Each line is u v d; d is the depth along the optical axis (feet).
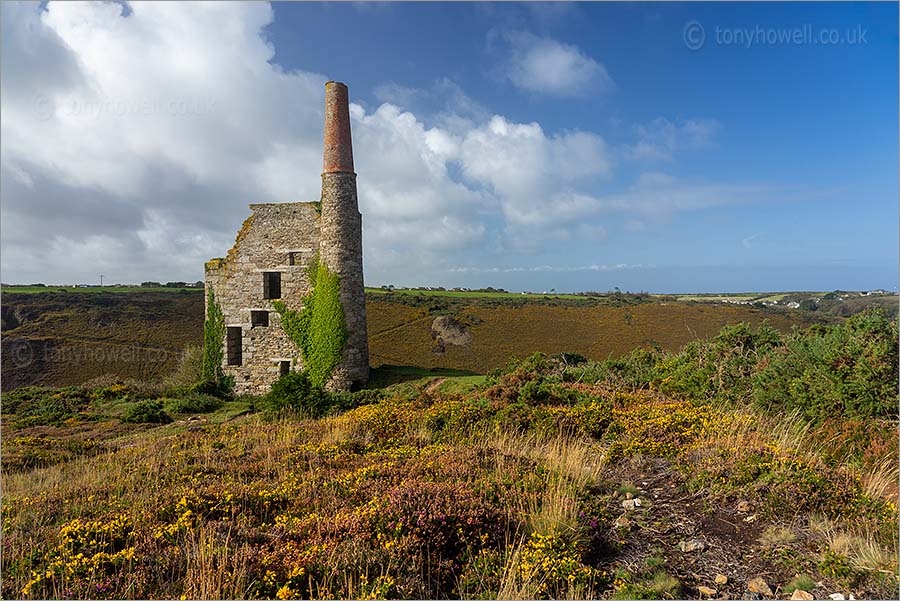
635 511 26.25
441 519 22.41
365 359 104.42
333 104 102.17
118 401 100.58
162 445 49.19
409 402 59.47
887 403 34.01
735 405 45.83
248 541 22.66
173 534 23.35
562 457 32.01
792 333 54.85
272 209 107.34
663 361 68.08
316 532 22.84
